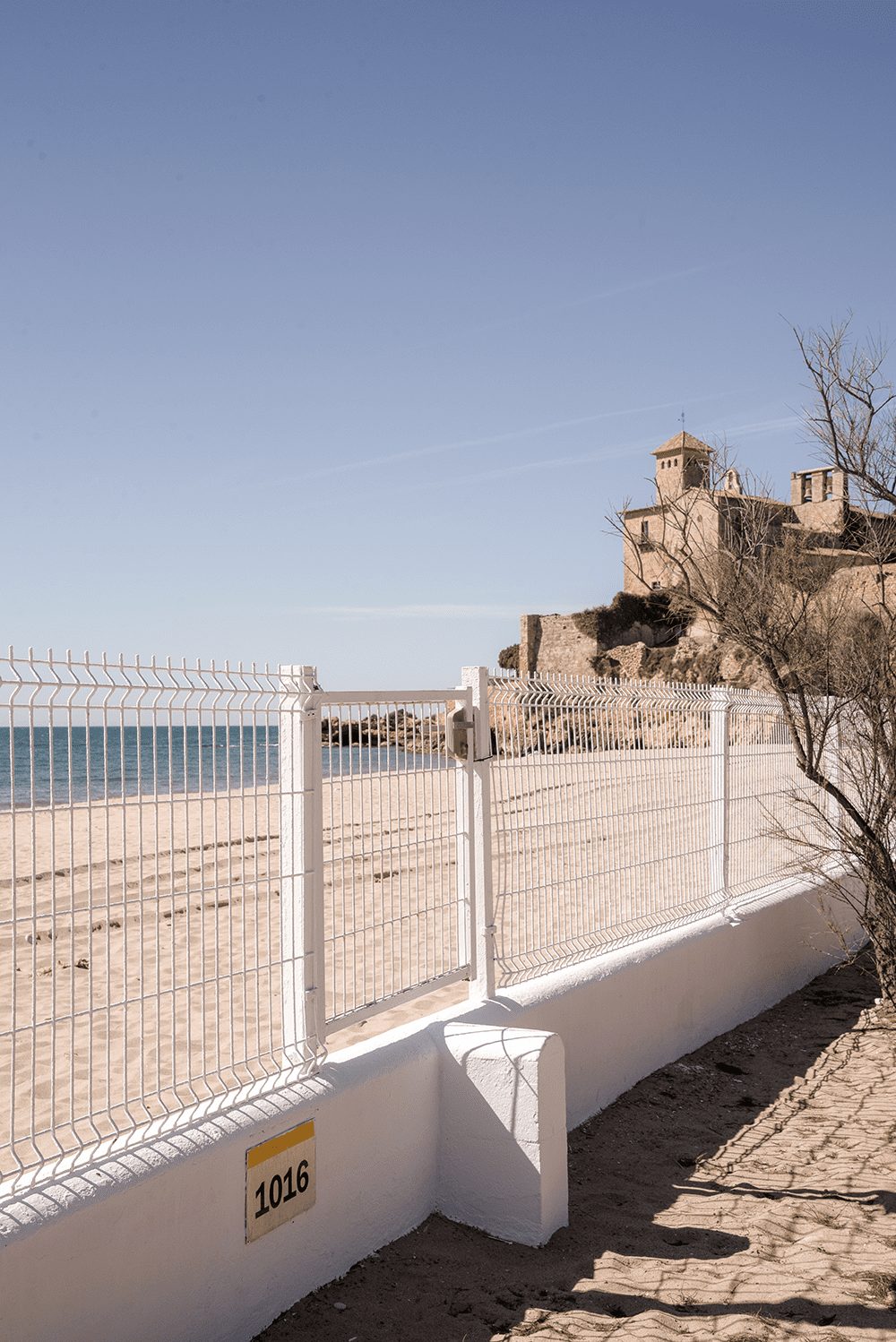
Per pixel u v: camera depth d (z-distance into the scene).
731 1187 4.35
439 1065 4.14
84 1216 2.68
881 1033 6.59
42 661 2.53
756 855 7.44
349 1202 3.65
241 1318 3.16
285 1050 3.60
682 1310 3.27
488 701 4.64
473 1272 3.64
